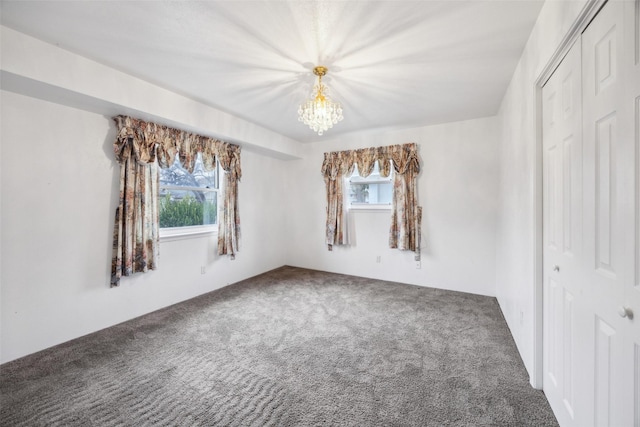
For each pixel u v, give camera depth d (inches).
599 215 40.3
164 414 57.4
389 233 154.9
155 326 99.0
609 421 38.0
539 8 58.2
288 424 54.7
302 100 109.6
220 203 142.1
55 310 86.3
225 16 61.1
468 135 133.9
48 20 62.6
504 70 84.7
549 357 59.7
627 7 33.3
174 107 103.0
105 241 98.1
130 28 65.6
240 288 142.9
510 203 93.1
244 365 75.0
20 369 73.2
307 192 183.6
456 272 138.7
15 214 78.7
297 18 61.6
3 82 71.4
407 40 69.7
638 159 32.1
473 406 59.1
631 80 32.8
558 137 54.5
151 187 108.7
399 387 65.6
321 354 80.4
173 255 121.3
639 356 32.1
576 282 47.2
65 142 88.1
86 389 65.3
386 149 152.0
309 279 159.6
